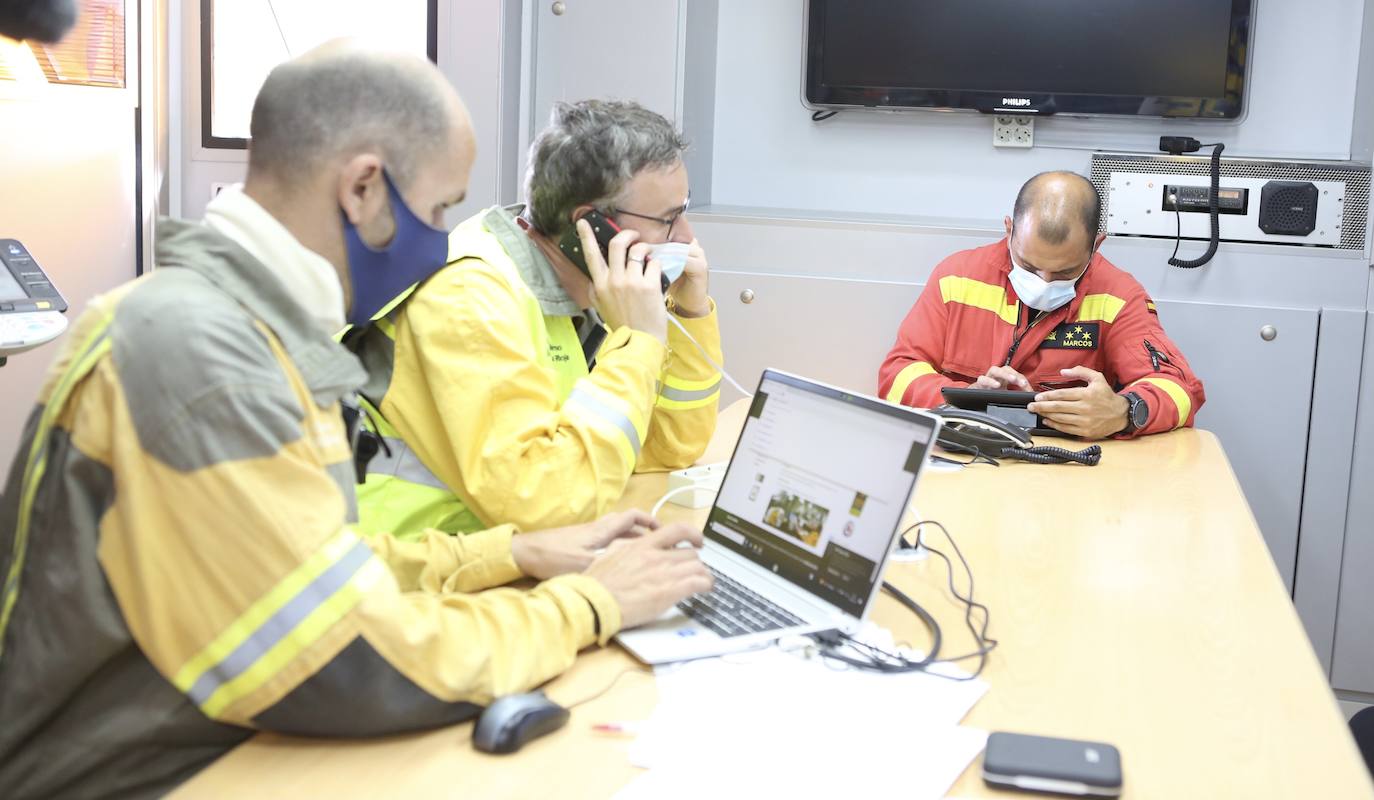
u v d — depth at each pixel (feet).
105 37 10.75
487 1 10.83
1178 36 11.64
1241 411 10.66
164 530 3.30
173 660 3.36
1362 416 10.45
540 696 3.67
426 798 3.27
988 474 7.30
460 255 5.35
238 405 3.33
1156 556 5.67
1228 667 4.33
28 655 3.46
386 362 5.25
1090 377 8.32
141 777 3.50
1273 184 10.53
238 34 11.39
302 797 3.26
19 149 10.26
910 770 3.48
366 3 11.10
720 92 12.80
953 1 11.91
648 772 3.44
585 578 4.25
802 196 12.81
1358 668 10.71
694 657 4.17
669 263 6.02
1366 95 11.34
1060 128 12.29
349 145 3.75
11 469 3.68
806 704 3.88
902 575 5.27
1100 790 3.37
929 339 9.87
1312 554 10.69
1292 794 3.42
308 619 3.34
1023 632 4.63
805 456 4.93
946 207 12.59
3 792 3.51
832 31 12.16
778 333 11.14
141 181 11.31
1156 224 10.71
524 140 11.50
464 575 4.70
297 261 3.73
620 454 5.27
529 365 5.20
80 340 3.52
